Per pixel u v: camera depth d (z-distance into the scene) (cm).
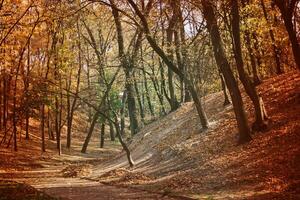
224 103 3216
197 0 2398
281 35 2961
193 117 3359
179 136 3131
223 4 2297
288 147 1914
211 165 2139
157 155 2969
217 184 1794
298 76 2923
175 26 3133
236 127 2570
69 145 5375
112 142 6762
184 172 2238
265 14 2775
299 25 3166
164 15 3156
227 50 2816
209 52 2791
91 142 6506
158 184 2086
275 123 2300
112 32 4928
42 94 3972
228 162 2075
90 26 4672
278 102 2572
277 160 1812
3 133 4959
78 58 4869
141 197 1777
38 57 4938
